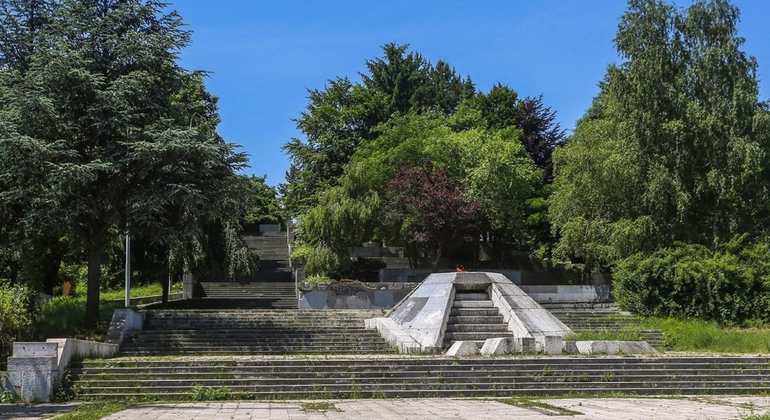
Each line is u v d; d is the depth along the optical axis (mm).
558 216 40938
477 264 47906
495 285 29469
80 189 27234
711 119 35531
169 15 30078
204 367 20625
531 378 20797
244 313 30359
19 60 28016
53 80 26312
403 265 48750
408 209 41156
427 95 68750
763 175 37219
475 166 45250
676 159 36750
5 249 33125
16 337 24844
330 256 40531
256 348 26375
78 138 27828
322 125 58500
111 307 31859
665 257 35125
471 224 41594
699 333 29781
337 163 56531
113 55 28828
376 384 20094
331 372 20578
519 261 51156
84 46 27562
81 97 27219
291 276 50562
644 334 30516
